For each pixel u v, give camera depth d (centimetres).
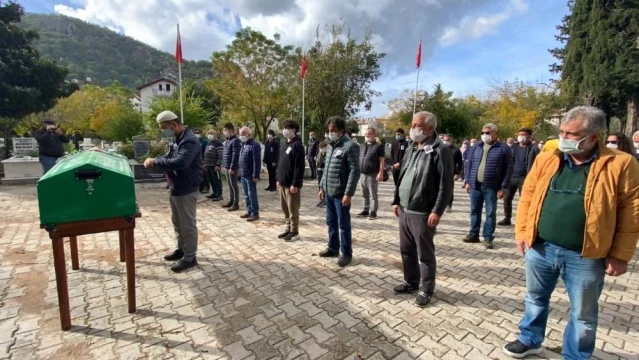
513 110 2328
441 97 2130
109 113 1845
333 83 2061
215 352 229
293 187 457
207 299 303
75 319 265
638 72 1769
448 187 272
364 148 620
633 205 175
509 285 340
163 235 493
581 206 187
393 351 233
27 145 1142
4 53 1259
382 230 541
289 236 477
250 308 288
